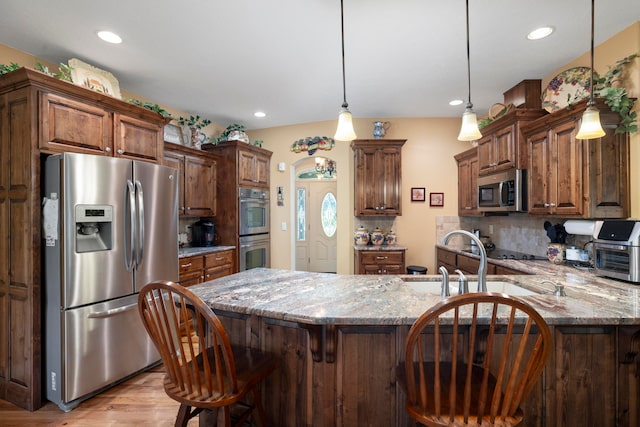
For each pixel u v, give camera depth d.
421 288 2.03
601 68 2.45
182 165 3.64
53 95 2.08
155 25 2.20
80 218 2.03
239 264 4.10
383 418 1.48
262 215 4.62
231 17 2.12
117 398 2.14
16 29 2.22
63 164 1.97
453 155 4.44
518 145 2.86
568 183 2.40
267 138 4.84
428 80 3.14
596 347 1.43
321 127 4.57
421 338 1.47
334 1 1.96
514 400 1.09
